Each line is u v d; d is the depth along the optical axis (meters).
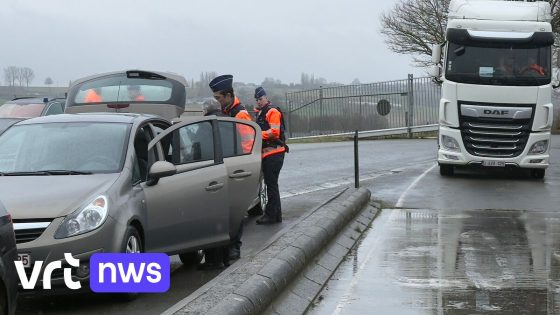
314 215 9.99
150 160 7.61
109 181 7.07
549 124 16.81
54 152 7.66
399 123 35.22
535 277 7.91
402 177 17.53
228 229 8.27
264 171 11.15
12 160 7.66
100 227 6.60
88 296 7.20
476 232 10.59
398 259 8.82
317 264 8.18
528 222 11.46
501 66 16.83
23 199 6.65
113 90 12.45
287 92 39.16
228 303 5.63
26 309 6.75
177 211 7.65
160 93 12.47
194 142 8.11
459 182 16.48
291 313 6.46
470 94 16.91
